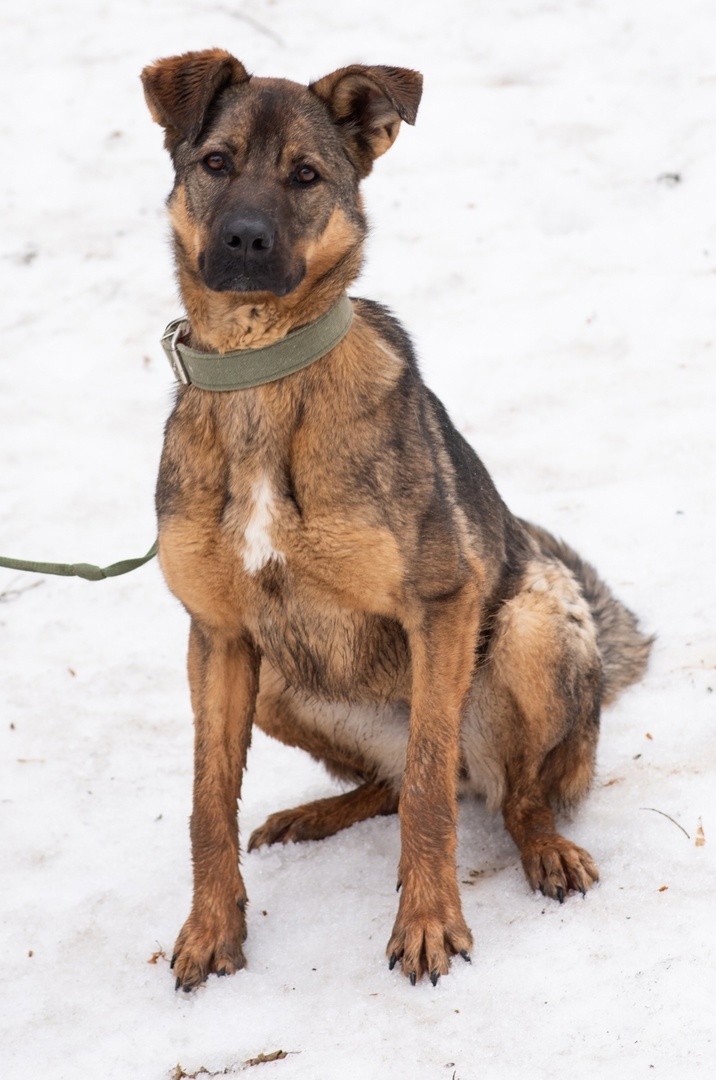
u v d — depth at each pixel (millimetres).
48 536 6539
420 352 7445
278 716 4684
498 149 9047
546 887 4012
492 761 4625
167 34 10805
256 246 3656
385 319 4215
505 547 4559
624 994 3426
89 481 6891
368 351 3969
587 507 6211
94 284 8422
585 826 4359
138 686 5566
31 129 9867
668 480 6293
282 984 3742
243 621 4125
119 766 5078
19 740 5262
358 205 4082
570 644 4383
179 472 3957
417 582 3914
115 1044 3559
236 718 4199
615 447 6586
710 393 6820
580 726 4426
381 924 3980
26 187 9320
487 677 4465
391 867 4348
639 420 6738
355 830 4637
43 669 5719
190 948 3840
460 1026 3416
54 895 4340
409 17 10695
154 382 7656
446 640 3967
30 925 4180
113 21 11086
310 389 3826
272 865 4441
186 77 3941
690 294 7539
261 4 11141
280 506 3820
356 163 4145
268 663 4484
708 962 3486
